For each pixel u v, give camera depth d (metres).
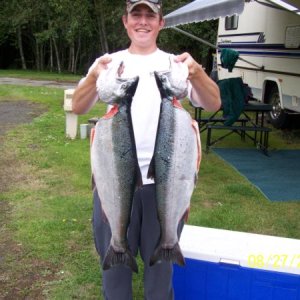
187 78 2.10
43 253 3.85
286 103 8.56
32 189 5.41
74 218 4.54
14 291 3.34
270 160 7.04
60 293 3.31
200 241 2.80
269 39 9.09
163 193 2.13
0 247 3.96
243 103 7.22
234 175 6.17
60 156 6.78
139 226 2.47
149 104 2.31
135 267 2.22
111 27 25.28
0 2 28.94
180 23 8.24
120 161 2.11
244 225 4.46
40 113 10.87
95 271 3.60
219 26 11.99
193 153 2.14
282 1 6.25
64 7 22.61
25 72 26.67
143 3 2.23
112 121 2.09
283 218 4.67
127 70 2.31
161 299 2.53
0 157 6.77
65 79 21.50
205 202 5.10
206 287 2.72
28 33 30.98
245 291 2.66
